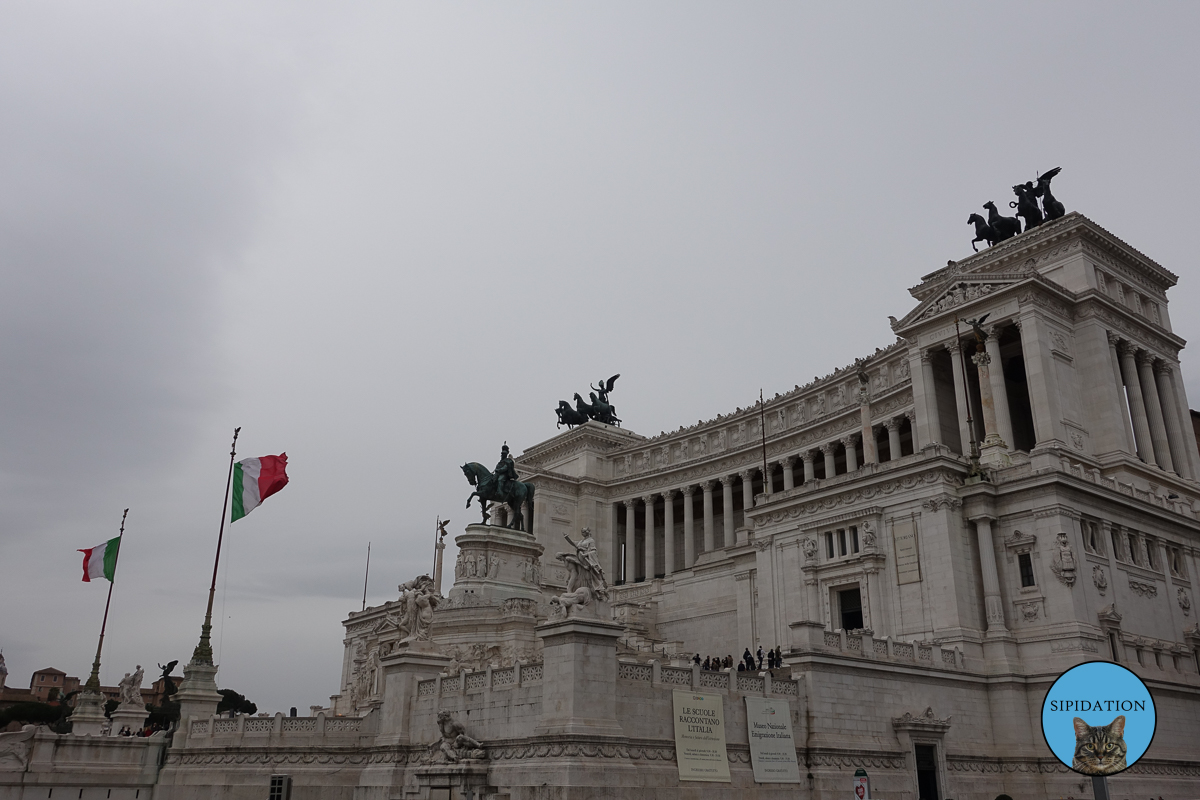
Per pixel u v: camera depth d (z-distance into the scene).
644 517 136.62
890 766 48.72
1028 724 56.25
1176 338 97.25
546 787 38.34
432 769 43.19
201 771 53.78
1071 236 91.88
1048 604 58.16
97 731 63.56
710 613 82.81
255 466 70.75
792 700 46.62
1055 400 82.56
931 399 90.94
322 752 51.41
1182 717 61.03
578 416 146.12
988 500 62.12
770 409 121.00
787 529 72.38
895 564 63.78
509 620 76.44
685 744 41.66
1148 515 67.25
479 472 98.06
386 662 52.06
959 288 90.50
